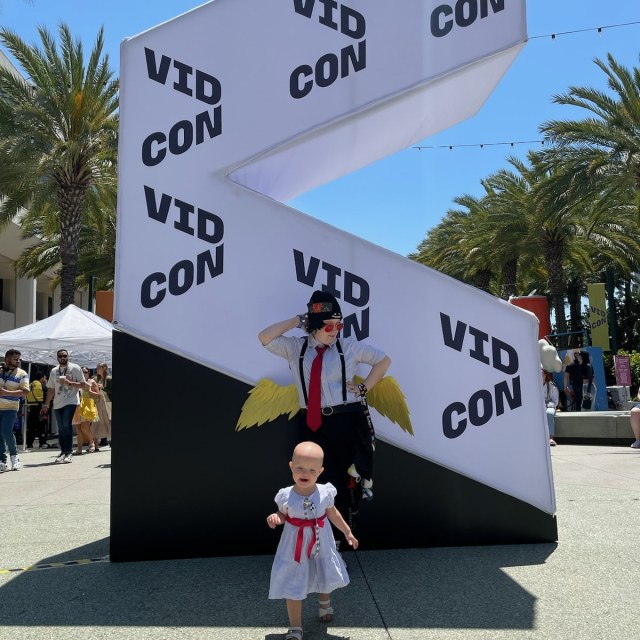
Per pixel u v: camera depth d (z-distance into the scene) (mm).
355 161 5602
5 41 18484
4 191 19578
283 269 4449
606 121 19984
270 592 2857
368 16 4633
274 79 4555
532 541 4402
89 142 19453
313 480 2930
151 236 4402
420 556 4145
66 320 14062
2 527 5379
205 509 4250
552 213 21625
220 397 4324
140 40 4504
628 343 47688
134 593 3508
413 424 4406
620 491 6363
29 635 2945
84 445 15430
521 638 2803
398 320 4488
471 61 4602
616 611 3078
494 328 4555
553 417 11852
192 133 4496
